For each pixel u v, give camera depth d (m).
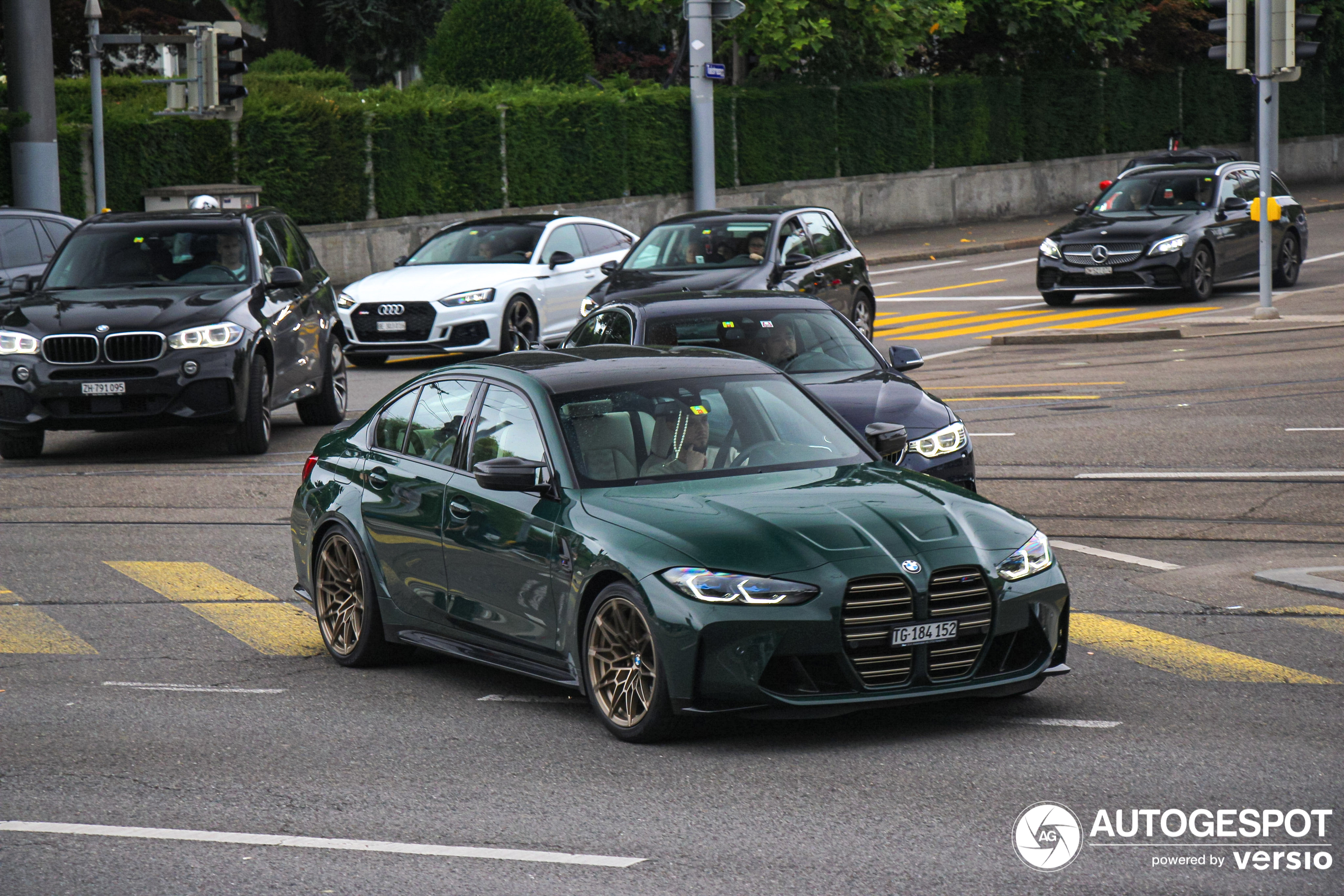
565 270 23.62
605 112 37.97
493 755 7.04
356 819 6.19
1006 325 25.39
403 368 23.06
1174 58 52.97
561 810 6.23
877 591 6.84
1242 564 10.45
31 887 5.56
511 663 7.83
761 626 6.71
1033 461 14.16
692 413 8.02
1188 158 37.09
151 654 9.11
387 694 8.19
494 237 23.66
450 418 8.52
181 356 15.23
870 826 5.92
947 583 6.95
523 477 7.57
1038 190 49.03
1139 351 21.50
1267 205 23.47
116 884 5.57
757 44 41.88
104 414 15.23
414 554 8.34
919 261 38.75
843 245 20.56
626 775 6.67
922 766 6.65
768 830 5.91
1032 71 49.19
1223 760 6.60
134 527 12.66
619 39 46.25
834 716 7.14
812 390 11.34
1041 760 6.68
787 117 42.09
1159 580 10.12
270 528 12.55
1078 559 10.73
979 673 7.06
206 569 11.23
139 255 16.42
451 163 35.09
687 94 39.81
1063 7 46.53
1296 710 7.32
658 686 6.89
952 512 7.31
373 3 45.38
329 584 8.99
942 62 48.91
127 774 6.88
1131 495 12.62
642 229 39.16
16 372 15.23
